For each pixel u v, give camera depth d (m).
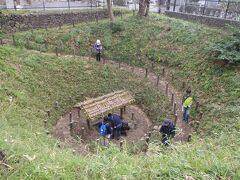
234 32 15.21
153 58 19.48
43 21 21.94
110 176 3.82
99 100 14.04
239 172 3.62
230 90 12.80
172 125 9.70
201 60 16.25
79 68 18.02
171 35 20.20
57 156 4.59
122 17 24.61
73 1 27.52
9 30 20.44
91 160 4.38
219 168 3.80
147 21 22.98
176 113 13.65
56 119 13.91
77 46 20.95
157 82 16.73
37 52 18.31
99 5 27.88
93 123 13.98
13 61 15.73
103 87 17.02
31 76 15.47
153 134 12.02
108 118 12.72
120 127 12.61
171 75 17.42
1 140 4.38
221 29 18.53
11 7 23.02
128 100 14.78
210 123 11.32
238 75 13.27
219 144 6.66
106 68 18.50
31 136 8.34
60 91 15.82
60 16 22.69
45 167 3.75
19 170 3.62
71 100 15.70
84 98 16.16
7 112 10.57
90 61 19.27
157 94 15.74
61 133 12.73
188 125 12.57
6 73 14.16
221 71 14.36
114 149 5.19
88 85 17.00
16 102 12.43
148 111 15.19
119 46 21.39
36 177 3.54
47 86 15.59
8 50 16.48
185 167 3.94
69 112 14.96
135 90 16.72
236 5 19.27
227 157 4.46
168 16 24.30
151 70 18.80
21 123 10.42
